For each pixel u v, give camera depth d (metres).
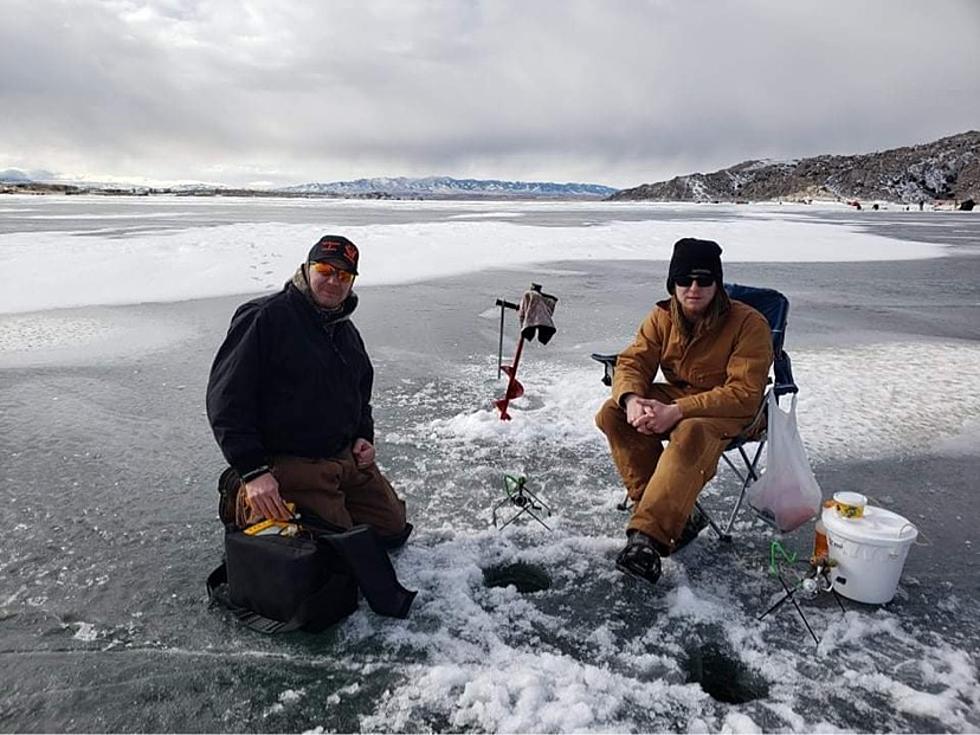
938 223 37.66
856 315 9.60
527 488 3.97
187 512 3.63
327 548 2.71
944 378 6.31
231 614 2.78
